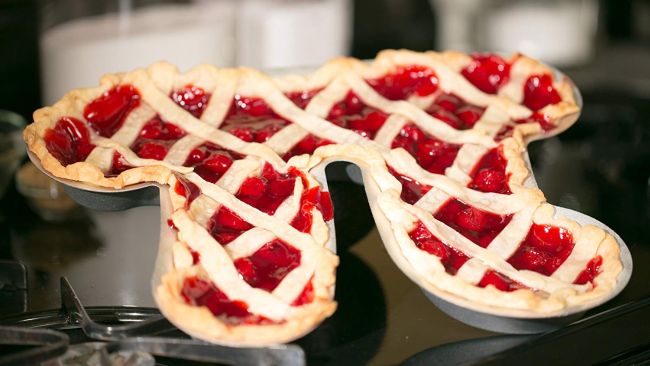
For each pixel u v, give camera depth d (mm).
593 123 973
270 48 1024
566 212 690
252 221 658
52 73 906
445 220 672
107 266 747
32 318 672
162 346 616
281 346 605
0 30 993
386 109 740
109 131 725
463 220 669
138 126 717
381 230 661
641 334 673
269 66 1027
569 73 1149
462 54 782
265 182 684
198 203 662
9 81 1000
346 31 1144
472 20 1212
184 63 922
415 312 686
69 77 898
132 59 901
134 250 767
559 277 643
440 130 725
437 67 765
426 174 689
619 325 663
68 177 668
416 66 769
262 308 616
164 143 711
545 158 891
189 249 635
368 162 688
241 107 746
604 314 660
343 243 748
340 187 749
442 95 761
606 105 1020
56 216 808
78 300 664
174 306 602
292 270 632
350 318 681
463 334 665
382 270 724
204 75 750
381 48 1214
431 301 672
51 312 681
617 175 868
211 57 939
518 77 774
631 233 772
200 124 718
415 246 643
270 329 600
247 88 748
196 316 599
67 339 620
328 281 623
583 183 852
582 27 1168
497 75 779
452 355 649
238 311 617
